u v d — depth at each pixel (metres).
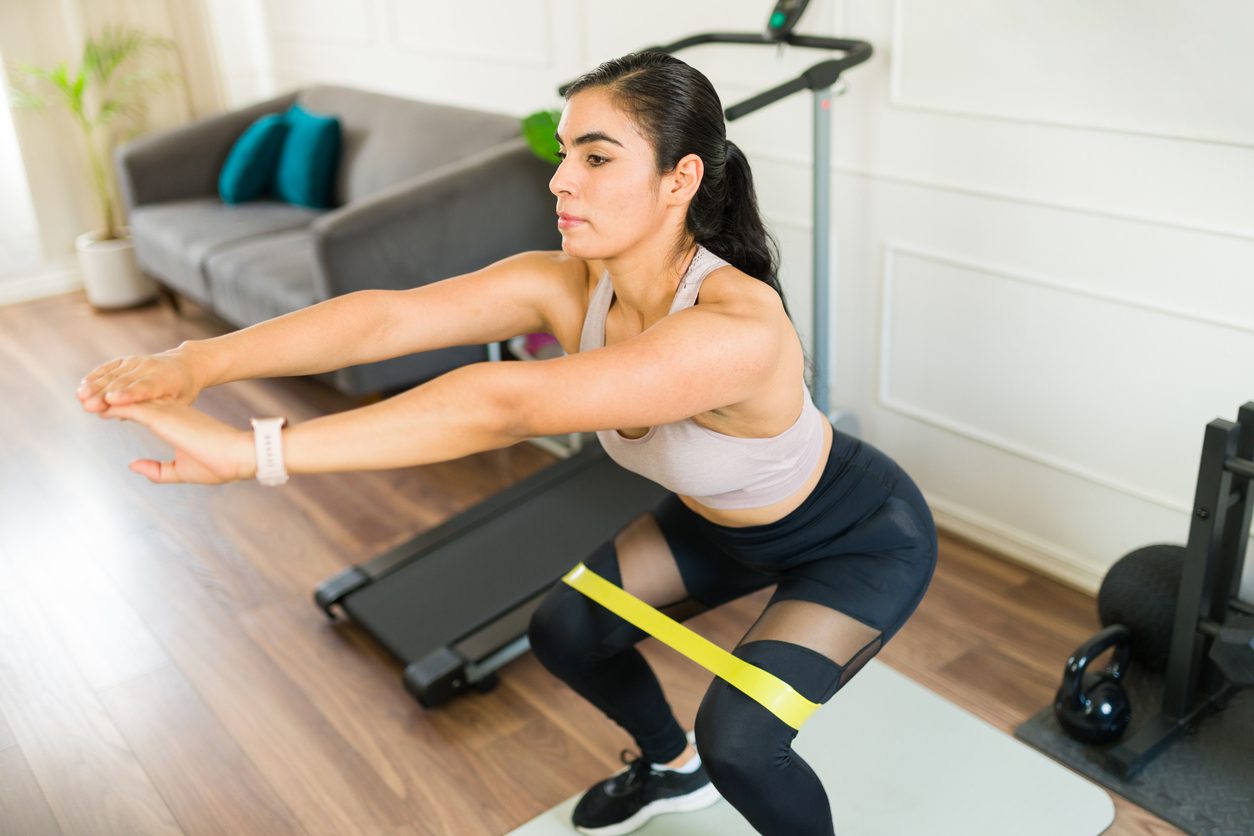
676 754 1.91
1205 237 2.12
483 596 2.43
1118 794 1.96
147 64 4.72
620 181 1.24
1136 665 2.26
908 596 1.54
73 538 2.95
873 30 2.55
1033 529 2.62
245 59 5.05
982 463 2.68
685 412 1.20
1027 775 1.99
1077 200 2.30
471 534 2.64
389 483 3.19
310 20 4.64
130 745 2.20
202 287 3.84
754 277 1.41
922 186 2.57
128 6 4.58
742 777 1.43
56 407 3.72
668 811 1.93
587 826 1.92
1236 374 2.16
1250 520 1.99
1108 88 2.18
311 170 4.09
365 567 2.56
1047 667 2.29
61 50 4.57
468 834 1.96
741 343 1.20
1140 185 2.19
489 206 3.28
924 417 2.76
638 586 1.69
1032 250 2.41
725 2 2.88
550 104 3.64
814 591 1.51
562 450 3.28
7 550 2.90
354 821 2.00
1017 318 2.49
